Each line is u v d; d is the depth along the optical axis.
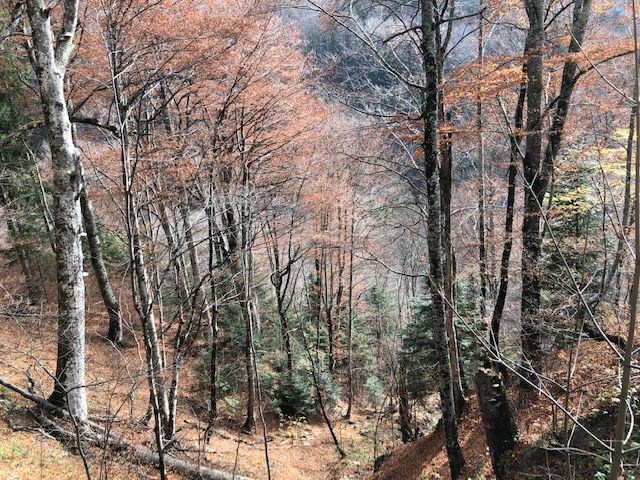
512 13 10.35
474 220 12.98
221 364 13.89
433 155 6.98
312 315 21.34
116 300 14.30
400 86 10.49
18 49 12.13
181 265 10.21
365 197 16.09
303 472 11.66
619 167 8.11
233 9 10.18
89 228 13.38
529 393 8.23
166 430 7.89
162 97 10.24
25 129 10.12
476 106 9.43
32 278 14.84
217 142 10.25
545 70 9.64
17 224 14.06
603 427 6.19
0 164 13.10
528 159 8.66
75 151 7.77
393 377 13.28
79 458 6.89
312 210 13.91
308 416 15.88
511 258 10.45
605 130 8.24
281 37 11.17
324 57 11.75
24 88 13.06
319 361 17.61
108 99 9.76
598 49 7.66
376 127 9.73
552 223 9.55
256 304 15.30
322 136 12.95
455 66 8.82
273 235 13.89
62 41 7.56
